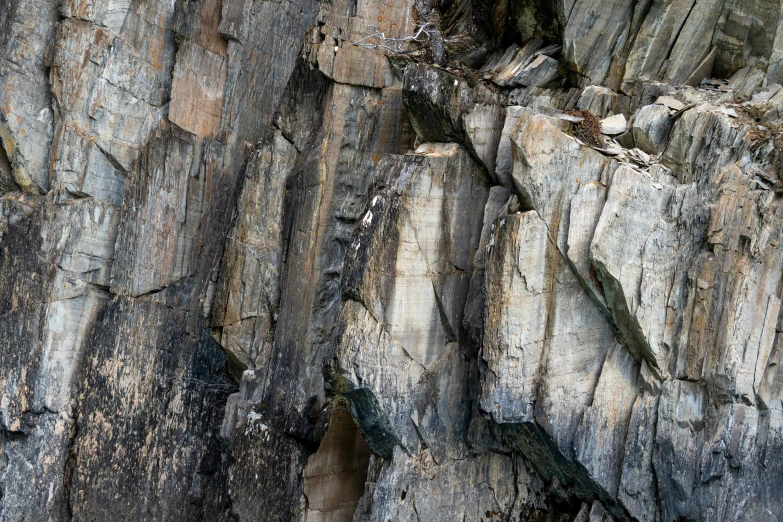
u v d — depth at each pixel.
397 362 13.35
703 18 13.52
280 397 15.74
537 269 12.49
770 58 13.23
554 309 12.52
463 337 13.67
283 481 15.31
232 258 16.47
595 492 12.83
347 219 15.56
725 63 13.63
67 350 18.52
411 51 15.60
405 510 13.40
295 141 16.09
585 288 12.55
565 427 12.55
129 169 18.50
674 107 12.95
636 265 12.27
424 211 13.34
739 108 12.84
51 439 18.39
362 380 13.18
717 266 12.02
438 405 13.55
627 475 12.46
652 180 12.43
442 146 13.81
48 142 18.91
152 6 18.55
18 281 18.52
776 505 12.14
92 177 18.52
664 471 12.23
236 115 18.34
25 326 18.41
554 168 12.44
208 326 16.86
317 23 16.00
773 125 12.52
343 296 13.51
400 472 13.45
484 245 13.45
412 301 13.38
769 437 12.14
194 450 17.70
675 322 12.30
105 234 18.56
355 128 15.55
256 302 16.33
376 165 15.14
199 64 18.20
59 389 18.45
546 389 12.49
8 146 18.80
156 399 18.00
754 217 11.99
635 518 12.51
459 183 13.49
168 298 18.22
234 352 16.52
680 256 12.27
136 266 18.27
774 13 13.02
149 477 17.89
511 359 12.55
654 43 13.70
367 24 15.74
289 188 15.99
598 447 12.54
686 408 12.16
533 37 15.03
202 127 18.27
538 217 12.47
